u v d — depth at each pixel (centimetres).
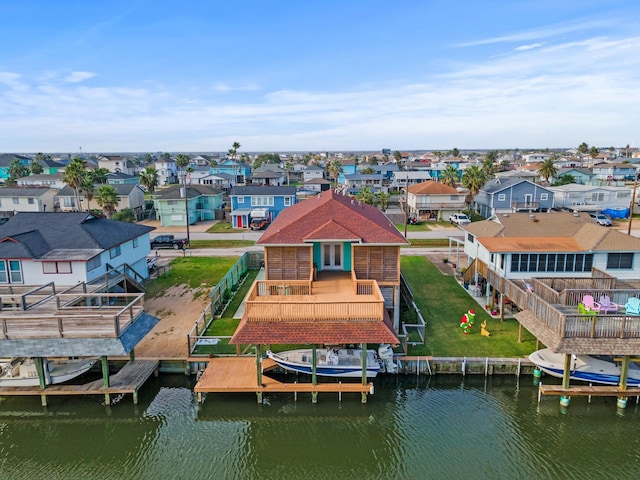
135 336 2083
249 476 1666
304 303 2005
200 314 2939
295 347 2444
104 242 3072
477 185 6756
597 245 2794
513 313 2917
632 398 2070
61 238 3020
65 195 7050
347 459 1758
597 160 14638
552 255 2809
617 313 2212
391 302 2531
